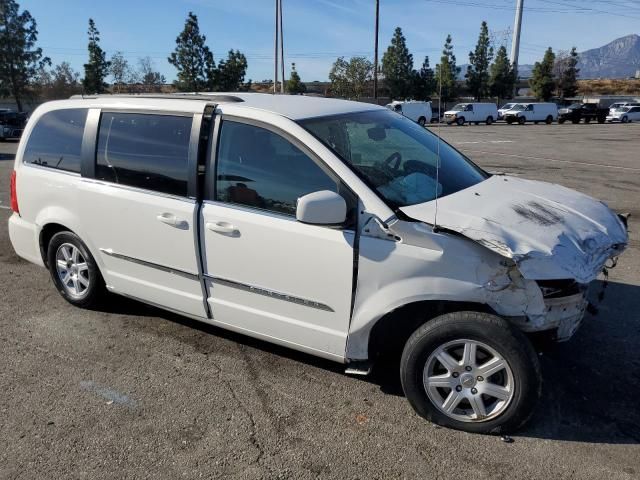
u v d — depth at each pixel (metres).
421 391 3.12
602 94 90.81
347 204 3.13
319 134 3.35
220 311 3.73
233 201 3.52
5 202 9.16
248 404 3.36
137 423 3.18
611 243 3.13
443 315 3.03
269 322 3.52
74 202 4.36
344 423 3.17
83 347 4.10
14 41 50.75
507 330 2.87
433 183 3.49
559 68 72.50
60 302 4.95
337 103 3.98
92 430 3.12
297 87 59.50
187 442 3.02
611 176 12.36
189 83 45.22
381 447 2.96
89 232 4.33
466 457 2.88
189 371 3.74
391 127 3.97
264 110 3.49
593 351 3.97
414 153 3.77
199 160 3.63
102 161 4.19
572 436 3.03
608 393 3.45
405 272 2.99
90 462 2.86
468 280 2.91
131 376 3.69
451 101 56.84
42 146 4.68
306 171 3.28
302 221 2.96
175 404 3.36
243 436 3.06
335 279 3.17
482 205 3.21
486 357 3.00
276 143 3.39
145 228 3.91
